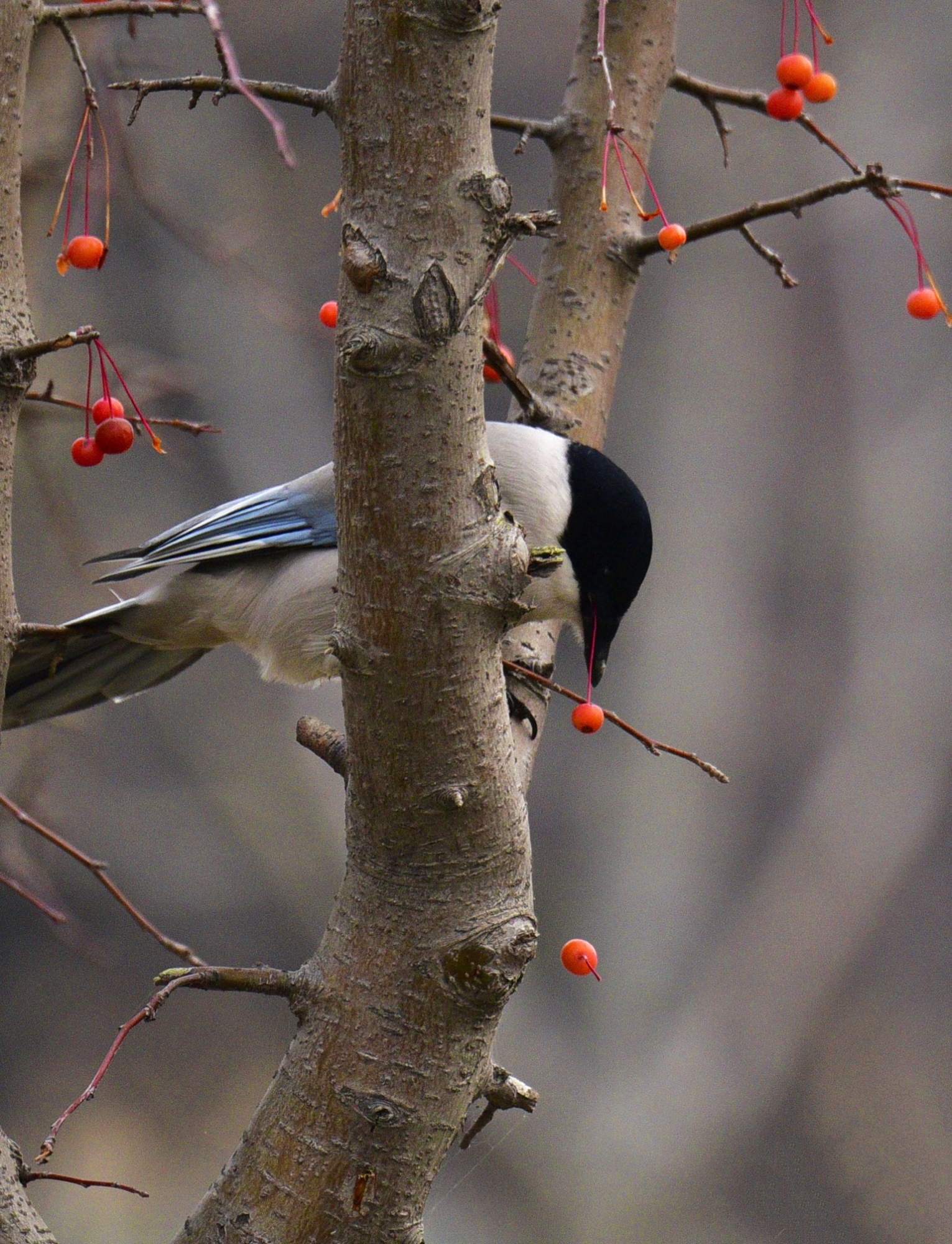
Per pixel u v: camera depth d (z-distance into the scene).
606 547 5.84
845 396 16.50
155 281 14.76
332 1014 3.50
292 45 15.41
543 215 3.10
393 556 3.19
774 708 16.11
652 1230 13.62
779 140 16.39
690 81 5.33
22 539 12.71
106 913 15.95
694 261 16.53
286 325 10.77
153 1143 15.34
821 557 16.36
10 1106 15.47
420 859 3.42
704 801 15.69
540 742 5.18
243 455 14.84
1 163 3.54
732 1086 14.45
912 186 4.46
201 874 16.11
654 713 15.84
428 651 3.23
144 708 15.09
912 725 15.63
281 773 14.85
